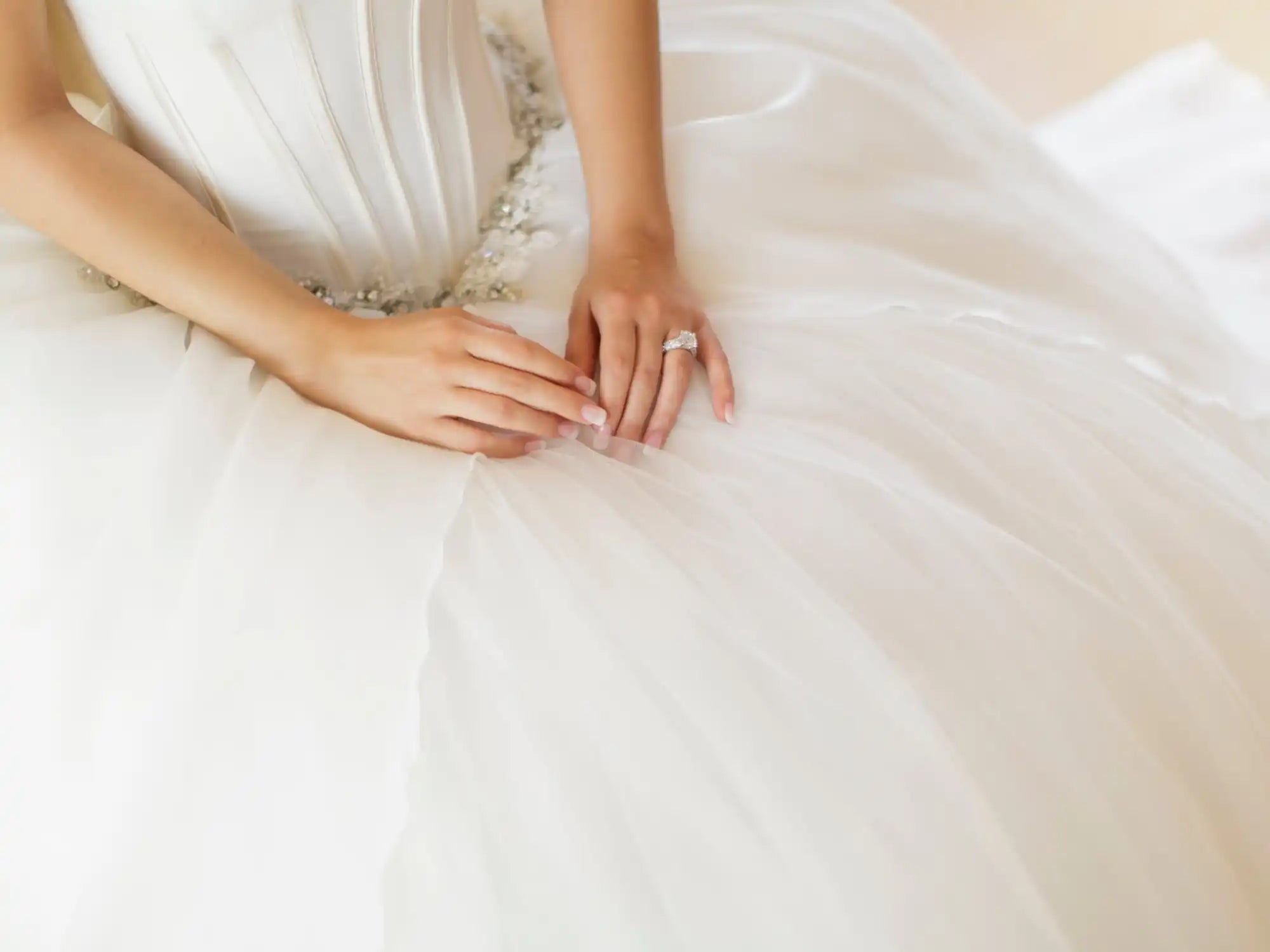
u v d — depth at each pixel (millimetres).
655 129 1110
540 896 837
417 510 937
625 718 872
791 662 896
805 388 1031
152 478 931
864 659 895
